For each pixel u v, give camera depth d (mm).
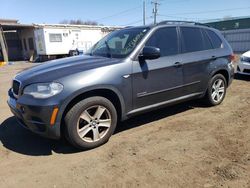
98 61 3906
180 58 4574
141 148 3721
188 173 3051
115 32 5000
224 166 3172
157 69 4188
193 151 3580
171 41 4555
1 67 19203
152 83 4180
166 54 4426
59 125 3377
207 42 5270
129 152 3609
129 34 4473
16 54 32750
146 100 4180
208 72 5156
